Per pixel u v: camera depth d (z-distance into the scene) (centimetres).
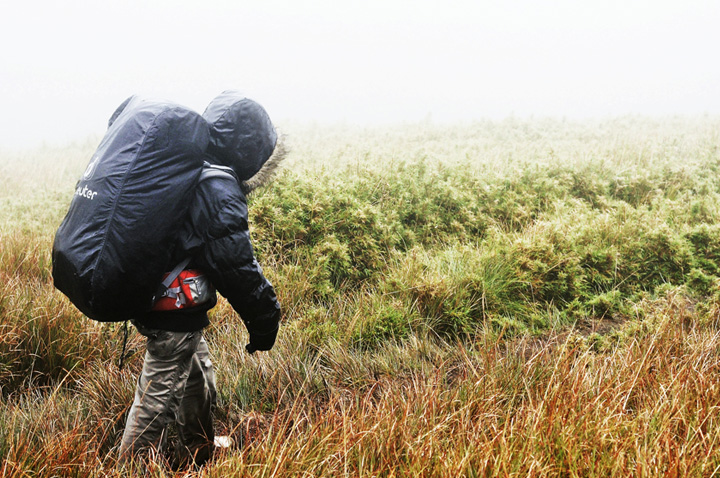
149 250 204
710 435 228
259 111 239
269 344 253
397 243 535
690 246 485
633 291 450
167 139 208
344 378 339
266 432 286
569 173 696
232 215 216
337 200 518
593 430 230
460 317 395
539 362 310
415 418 261
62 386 326
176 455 267
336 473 220
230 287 223
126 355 347
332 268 471
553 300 433
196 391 257
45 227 704
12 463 214
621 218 559
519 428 236
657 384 278
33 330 341
